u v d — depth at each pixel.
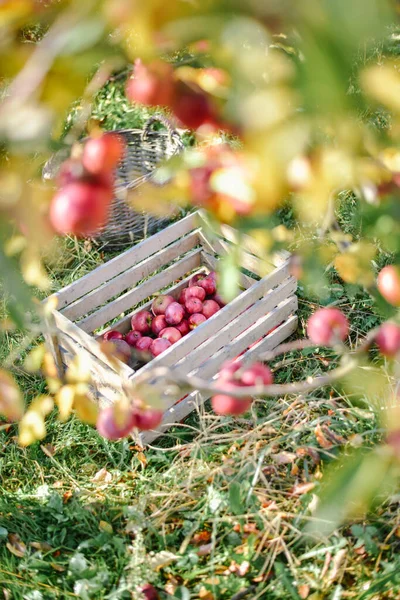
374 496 2.11
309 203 0.97
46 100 0.78
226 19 0.73
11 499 2.61
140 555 2.17
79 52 0.77
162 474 2.60
